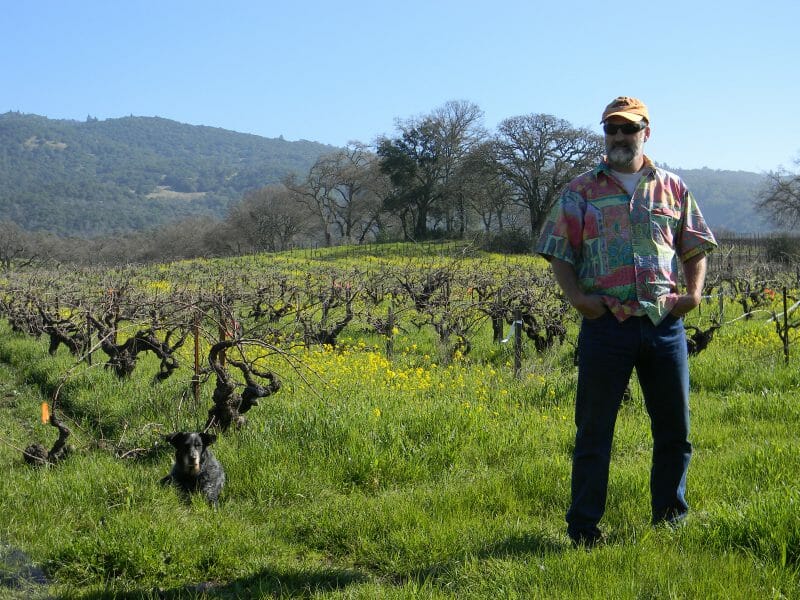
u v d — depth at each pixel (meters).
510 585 4.08
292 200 104.81
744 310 21.23
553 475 6.48
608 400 4.73
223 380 8.22
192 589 4.91
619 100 4.78
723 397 10.29
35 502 6.43
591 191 4.78
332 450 7.45
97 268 54.94
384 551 5.21
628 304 4.64
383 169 88.88
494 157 74.00
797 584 3.91
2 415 11.38
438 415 8.31
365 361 13.33
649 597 3.84
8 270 53.94
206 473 6.64
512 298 15.87
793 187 56.78
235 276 43.41
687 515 5.00
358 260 62.44
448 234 86.44
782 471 6.13
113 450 8.27
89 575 5.07
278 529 5.88
